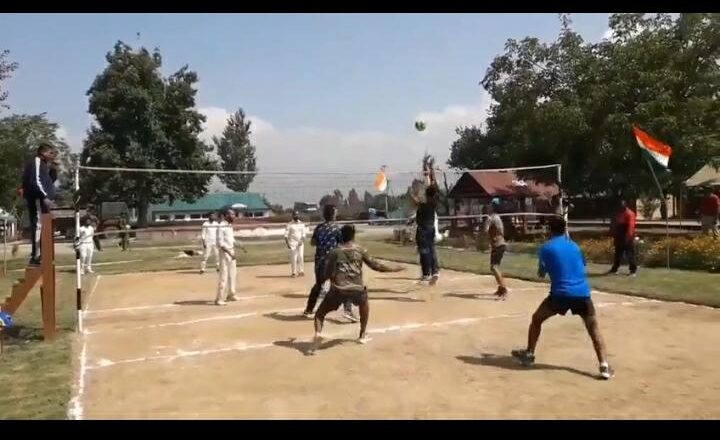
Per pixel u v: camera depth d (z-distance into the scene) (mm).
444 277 15234
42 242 8891
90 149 41906
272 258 22188
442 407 5578
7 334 9195
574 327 8992
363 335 8117
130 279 16766
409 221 20266
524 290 12859
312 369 6938
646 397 5793
